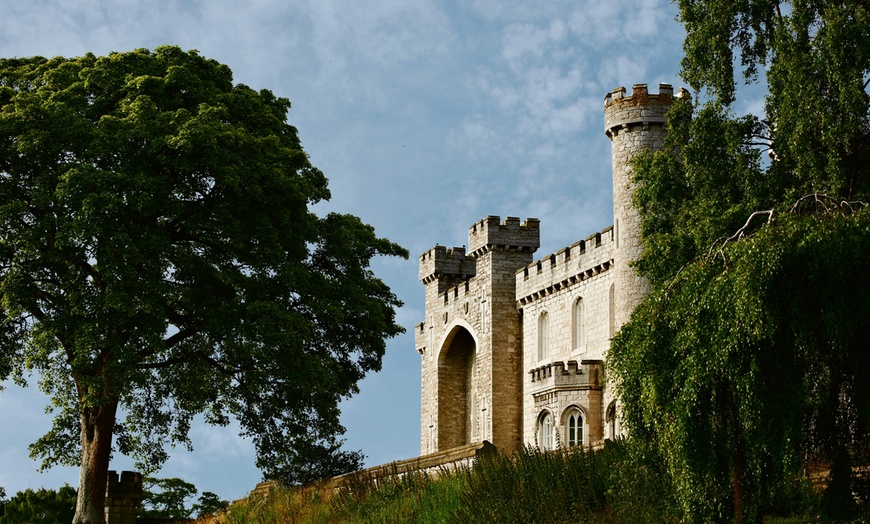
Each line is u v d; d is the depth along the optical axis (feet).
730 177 105.50
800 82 99.66
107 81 120.37
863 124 97.25
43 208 109.50
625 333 68.18
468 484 84.33
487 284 183.93
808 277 59.16
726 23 109.50
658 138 143.74
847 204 63.62
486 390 181.57
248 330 110.42
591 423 148.66
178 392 121.60
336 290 128.36
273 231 116.37
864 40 97.55
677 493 63.00
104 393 106.83
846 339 58.80
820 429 63.26
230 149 115.65
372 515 86.53
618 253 143.13
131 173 111.14
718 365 60.29
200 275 114.83
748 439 60.23
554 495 77.05
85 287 110.93
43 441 122.52
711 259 64.44
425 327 209.87
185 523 121.70
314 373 114.01
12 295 108.06
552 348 170.81
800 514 72.43
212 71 126.41
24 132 112.06
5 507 125.59
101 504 115.24
